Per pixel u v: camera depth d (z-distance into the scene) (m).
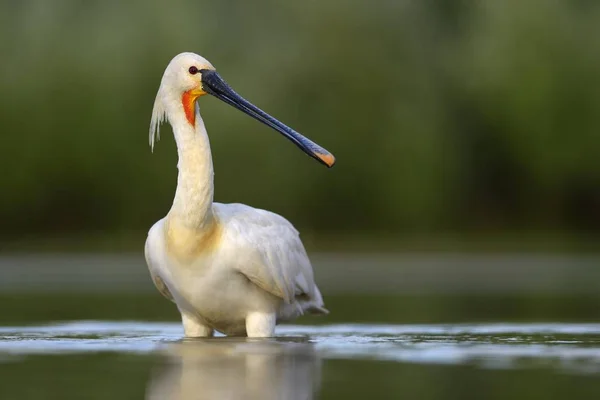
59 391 7.51
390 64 43.06
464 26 44.09
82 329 12.83
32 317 14.85
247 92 40.38
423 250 37.88
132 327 13.20
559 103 43.03
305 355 9.45
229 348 10.11
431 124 42.69
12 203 40.78
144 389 7.55
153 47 40.19
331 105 42.31
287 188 41.25
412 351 9.73
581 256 33.81
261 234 11.53
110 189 40.91
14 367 8.74
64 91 40.44
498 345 10.24
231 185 40.28
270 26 42.28
